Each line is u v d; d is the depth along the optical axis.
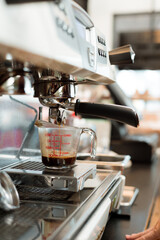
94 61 0.70
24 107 1.09
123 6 3.89
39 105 1.23
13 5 0.41
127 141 2.14
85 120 2.11
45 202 0.70
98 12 3.96
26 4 0.44
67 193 0.76
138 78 3.84
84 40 0.65
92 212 0.67
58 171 0.79
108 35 3.96
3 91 0.70
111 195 0.82
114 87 1.47
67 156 0.80
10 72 0.69
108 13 3.94
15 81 0.69
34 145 1.18
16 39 0.42
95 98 2.43
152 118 4.03
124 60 0.87
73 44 0.58
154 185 1.48
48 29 0.49
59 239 0.51
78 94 2.38
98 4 3.95
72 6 0.62
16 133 1.04
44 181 0.75
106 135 2.13
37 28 0.46
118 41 3.95
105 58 0.82
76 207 0.67
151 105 4.03
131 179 1.60
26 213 0.63
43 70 0.71
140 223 0.96
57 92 0.76
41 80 0.76
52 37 0.50
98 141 2.09
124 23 3.92
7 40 0.40
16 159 1.04
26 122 1.11
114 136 2.17
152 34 3.81
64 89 0.76
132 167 1.96
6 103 0.97
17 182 0.78
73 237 0.53
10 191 0.68
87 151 1.85
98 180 0.90
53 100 0.79
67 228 0.55
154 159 2.31
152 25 3.82
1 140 0.94
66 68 0.60
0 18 0.39
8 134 0.98
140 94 3.88
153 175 1.72
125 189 1.28
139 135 2.55
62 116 0.87
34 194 0.76
